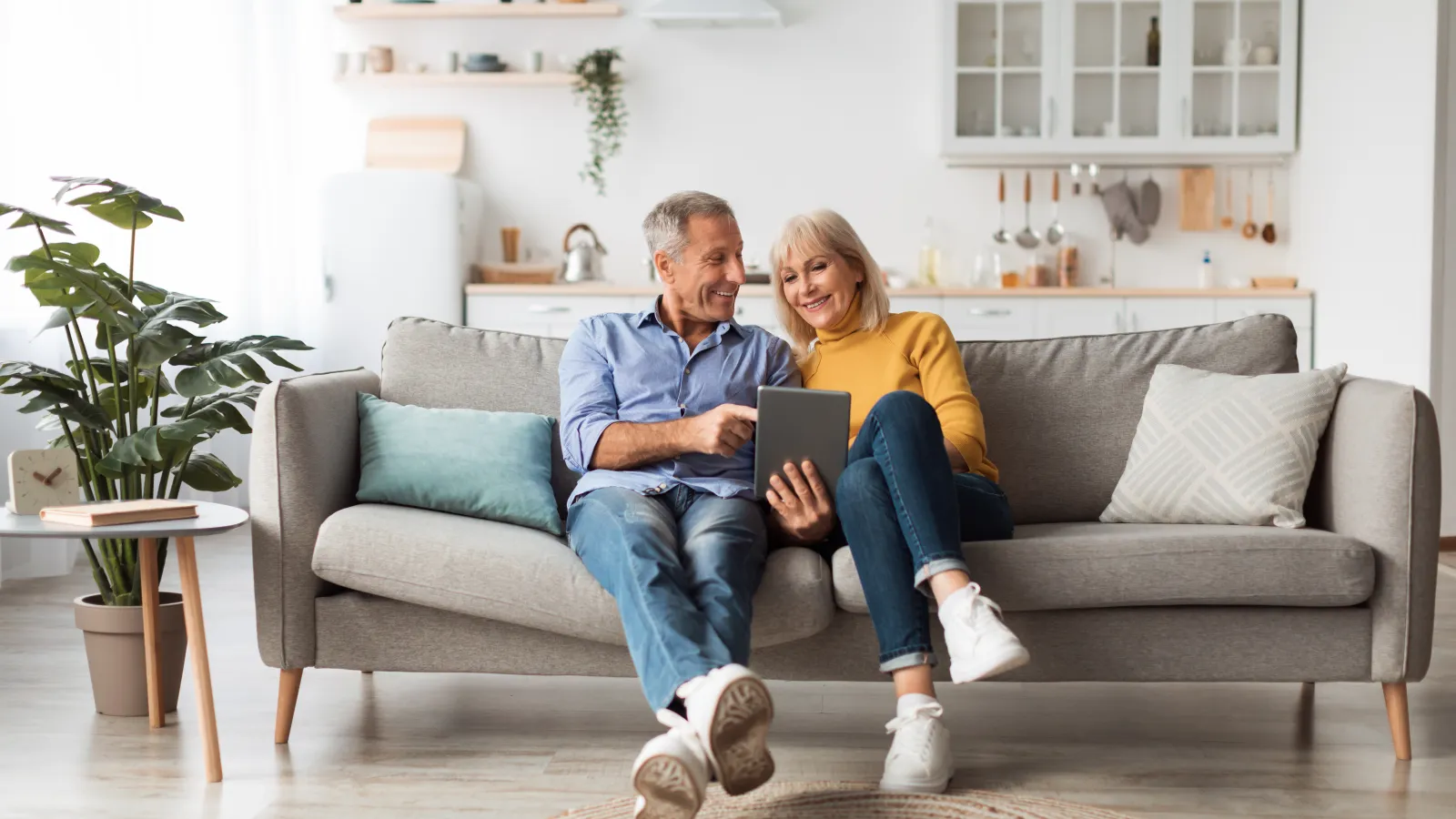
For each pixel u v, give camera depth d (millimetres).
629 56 5531
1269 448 2205
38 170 4121
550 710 2391
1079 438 2475
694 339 2348
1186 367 2449
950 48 5219
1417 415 2010
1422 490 2010
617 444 2148
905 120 5492
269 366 5121
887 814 1800
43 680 2615
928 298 5047
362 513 2115
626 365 2285
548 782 1989
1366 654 2033
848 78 5496
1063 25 5176
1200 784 1956
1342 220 4750
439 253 5090
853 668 2053
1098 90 5219
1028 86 5238
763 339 2363
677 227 2256
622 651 2068
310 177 5586
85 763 2082
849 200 5535
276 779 2006
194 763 2080
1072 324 5016
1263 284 5188
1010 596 1987
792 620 1970
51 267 2160
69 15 4281
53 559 3791
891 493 1929
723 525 1966
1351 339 4668
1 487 3746
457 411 2357
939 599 1878
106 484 2391
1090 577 1980
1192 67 5160
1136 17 5188
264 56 5094
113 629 2324
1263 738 2186
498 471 2270
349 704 2426
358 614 2109
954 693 2496
